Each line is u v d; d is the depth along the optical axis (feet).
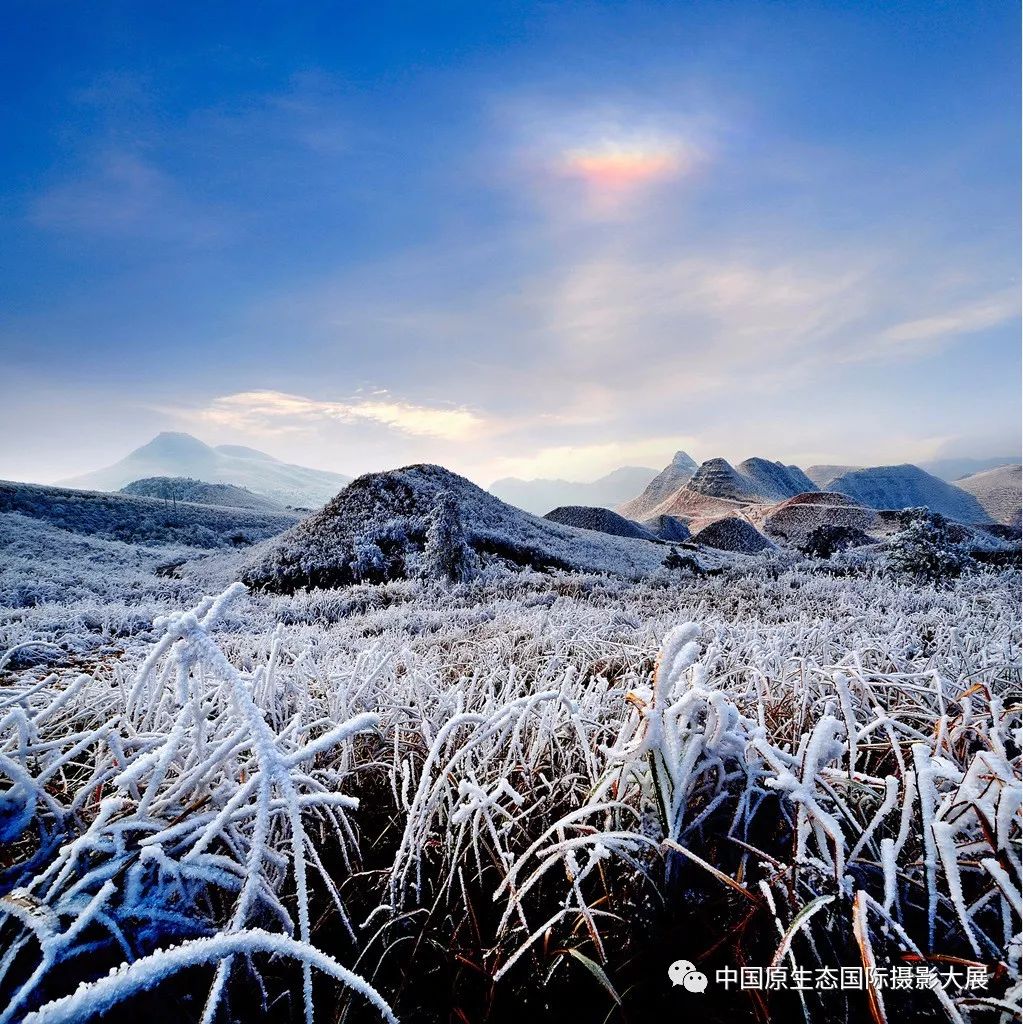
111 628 29.14
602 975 3.83
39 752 5.99
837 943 4.17
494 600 41.16
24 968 3.93
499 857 5.30
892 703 8.14
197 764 5.30
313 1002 4.29
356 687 9.13
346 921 4.62
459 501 91.30
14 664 18.08
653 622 20.92
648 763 4.94
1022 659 10.33
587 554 89.71
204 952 3.17
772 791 4.84
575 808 5.81
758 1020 3.84
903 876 4.30
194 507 173.68
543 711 7.28
